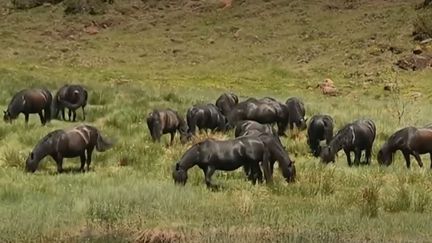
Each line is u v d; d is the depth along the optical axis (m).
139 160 40.25
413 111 69.31
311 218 26.47
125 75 113.75
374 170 38.16
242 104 50.62
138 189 31.19
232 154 32.62
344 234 24.39
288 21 142.25
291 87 105.25
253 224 25.64
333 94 98.19
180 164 32.88
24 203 28.58
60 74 110.62
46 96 53.34
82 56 132.38
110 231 25.11
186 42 139.62
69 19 155.25
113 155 41.12
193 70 122.25
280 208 28.19
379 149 43.91
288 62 122.81
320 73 114.38
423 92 95.81
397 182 34.72
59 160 36.56
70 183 33.25
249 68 121.75
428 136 38.94
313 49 126.38
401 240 23.83
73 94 56.19
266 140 33.56
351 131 40.44
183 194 30.31
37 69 116.75
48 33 148.25
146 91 80.88
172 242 23.95
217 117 48.94
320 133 44.47
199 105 48.91
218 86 103.25
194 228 25.23
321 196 31.16
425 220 26.50
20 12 163.38
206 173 32.72
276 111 50.44
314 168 37.94
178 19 154.00
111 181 33.97
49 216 26.33
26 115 52.69
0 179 34.16
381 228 25.20
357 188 32.88
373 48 120.12
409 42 119.69
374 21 133.12
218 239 23.73
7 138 46.22
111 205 27.73
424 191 31.52
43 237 24.16
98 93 70.88
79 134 36.84
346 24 134.88
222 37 140.38
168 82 106.19
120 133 49.59
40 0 167.50
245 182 34.19
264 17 146.75
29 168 36.25
